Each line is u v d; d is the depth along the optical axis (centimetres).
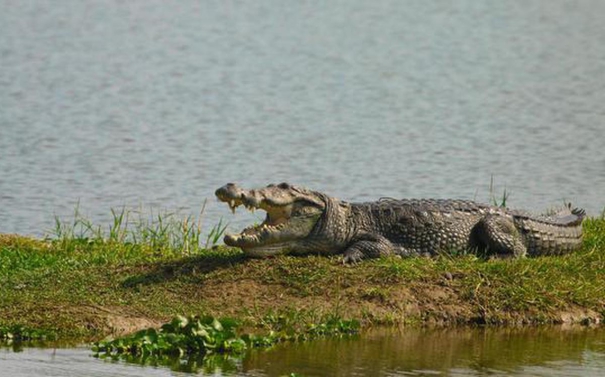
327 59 17650
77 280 5172
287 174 9175
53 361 4394
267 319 4872
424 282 5169
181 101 13425
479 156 9962
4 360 4372
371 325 4978
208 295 5022
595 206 8031
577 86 14900
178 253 5819
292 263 5222
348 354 4628
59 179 8800
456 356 4641
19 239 6147
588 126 11675
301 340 4800
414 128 11538
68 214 7588
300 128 11512
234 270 5181
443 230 5497
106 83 14875
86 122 11762
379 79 15575
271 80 15388
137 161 9619
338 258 5322
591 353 4722
